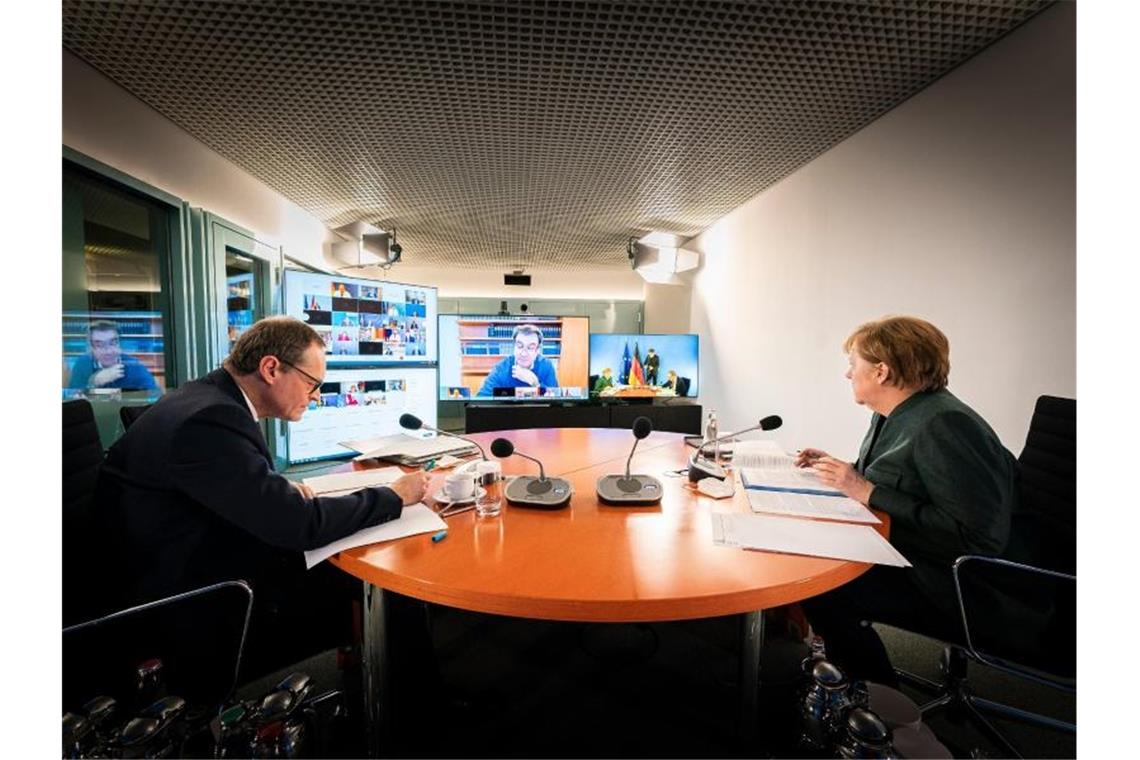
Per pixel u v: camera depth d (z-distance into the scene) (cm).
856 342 130
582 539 91
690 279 461
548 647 165
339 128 230
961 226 174
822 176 252
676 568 78
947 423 106
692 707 135
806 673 93
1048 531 106
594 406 446
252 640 99
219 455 89
